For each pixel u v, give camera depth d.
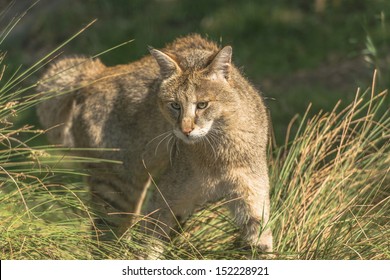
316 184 12.37
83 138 13.01
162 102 11.48
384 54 22.06
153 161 12.49
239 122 11.30
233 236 11.77
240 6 26.91
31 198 10.97
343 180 11.77
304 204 11.73
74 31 27.17
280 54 24.20
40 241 10.29
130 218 12.44
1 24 27.89
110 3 28.22
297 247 11.19
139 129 12.52
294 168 12.55
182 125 11.09
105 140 12.80
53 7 28.48
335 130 12.66
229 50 11.25
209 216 12.12
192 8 27.27
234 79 11.57
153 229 11.76
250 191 11.52
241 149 11.38
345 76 21.97
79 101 13.07
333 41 24.28
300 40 24.83
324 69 22.81
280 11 26.22
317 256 10.85
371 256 10.84
